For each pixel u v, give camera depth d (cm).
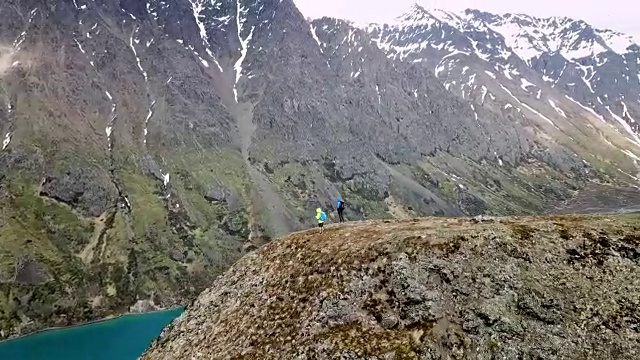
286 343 3738
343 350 3472
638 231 3897
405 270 3778
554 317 3472
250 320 4094
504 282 3628
